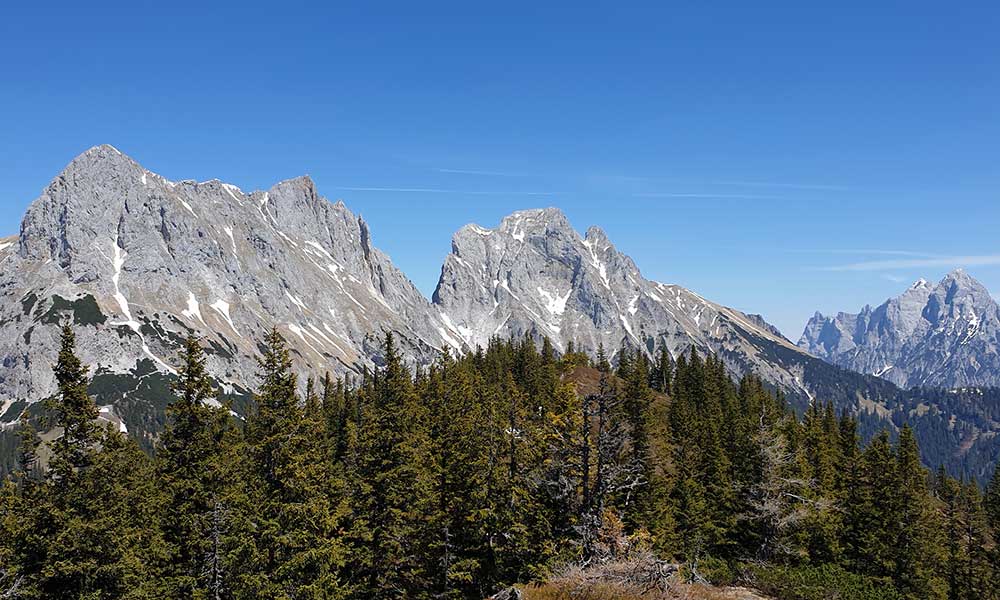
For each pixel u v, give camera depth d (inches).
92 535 982.4
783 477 1710.1
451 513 1550.2
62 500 991.0
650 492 1752.0
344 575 1434.5
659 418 2677.2
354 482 1486.2
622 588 793.6
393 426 1513.3
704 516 1790.1
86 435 1026.7
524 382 3644.2
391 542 1430.9
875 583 1759.4
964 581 2258.9
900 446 2359.7
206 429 1229.7
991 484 2997.0
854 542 1929.1
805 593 1030.4
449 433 1652.3
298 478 1186.6
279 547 1140.5
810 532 1772.9
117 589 1014.4
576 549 1264.8
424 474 1546.5
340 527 1419.8
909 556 1857.8
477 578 1531.7
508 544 1518.2
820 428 2817.4
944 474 3408.0
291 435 1217.4
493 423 1617.9
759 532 1667.1
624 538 1137.4
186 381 1215.6
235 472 1206.3
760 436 1690.5
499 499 1519.4
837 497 2071.9
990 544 2471.7
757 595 983.6
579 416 1320.1
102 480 1026.7
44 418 1017.5
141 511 1102.4
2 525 946.7
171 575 1159.0
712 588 924.0
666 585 812.6
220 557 1093.1
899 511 1948.8
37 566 967.0
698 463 2102.6
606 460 1236.5
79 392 1027.3
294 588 1122.7
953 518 2417.6
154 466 1213.1
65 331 1047.0
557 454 1402.6
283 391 1252.5
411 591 1557.6
